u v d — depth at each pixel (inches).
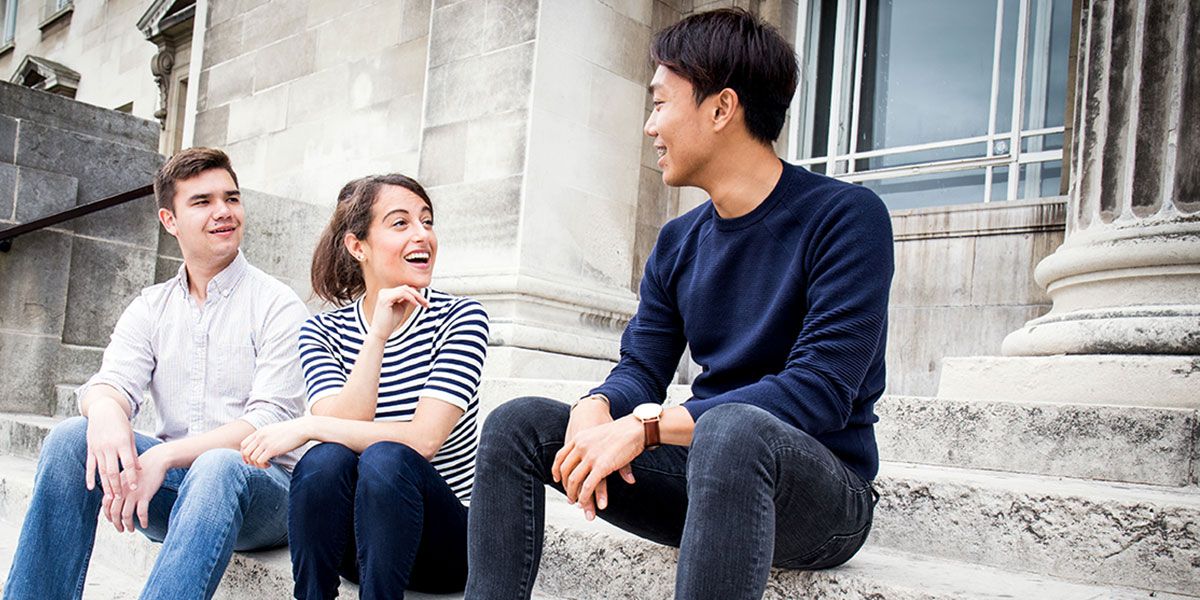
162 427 102.4
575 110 191.0
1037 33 169.2
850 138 191.3
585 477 65.3
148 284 214.4
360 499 76.5
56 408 198.7
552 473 67.9
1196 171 113.2
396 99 233.8
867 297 65.1
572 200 189.6
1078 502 77.6
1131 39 120.7
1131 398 106.6
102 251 208.4
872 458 69.7
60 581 85.7
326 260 95.4
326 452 79.7
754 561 56.9
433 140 200.4
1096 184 122.8
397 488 76.0
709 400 65.5
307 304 230.4
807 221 68.9
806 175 71.5
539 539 67.4
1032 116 168.9
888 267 66.6
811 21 200.8
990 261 165.6
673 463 70.2
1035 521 79.5
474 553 66.4
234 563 96.3
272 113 268.4
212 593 81.1
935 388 169.9
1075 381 111.2
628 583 79.2
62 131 204.2
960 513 83.5
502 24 191.6
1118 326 111.2
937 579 71.0
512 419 67.5
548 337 179.3
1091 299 119.2
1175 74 115.3
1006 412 100.7
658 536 73.4
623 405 72.2
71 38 472.4
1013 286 162.6
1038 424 98.7
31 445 171.9
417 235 89.2
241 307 100.9
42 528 85.7
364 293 96.0
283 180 261.1
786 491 60.8
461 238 190.7
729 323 72.1
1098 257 117.2
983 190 173.9
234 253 101.5
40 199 200.4
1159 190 115.8
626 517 71.7
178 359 100.5
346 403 84.6
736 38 69.9
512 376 172.9
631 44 203.2
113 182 210.5
